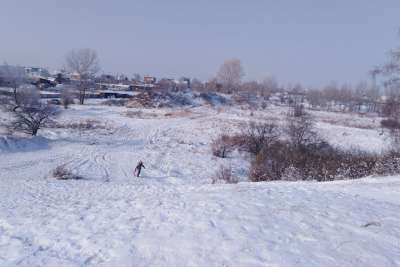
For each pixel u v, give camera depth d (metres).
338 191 9.99
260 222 6.54
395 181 12.29
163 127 44.84
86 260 5.21
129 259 5.13
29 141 29.23
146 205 8.72
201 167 24.75
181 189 12.52
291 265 4.72
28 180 17.34
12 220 7.74
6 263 5.20
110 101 72.81
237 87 106.12
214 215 7.13
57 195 12.01
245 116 57.62
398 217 6.90
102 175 21.27
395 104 21.02
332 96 104.69
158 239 5.88
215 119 52.75
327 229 6.11
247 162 26.75
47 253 5.58
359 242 5.50
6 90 51.41
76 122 44.53
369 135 40.81
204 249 5.35
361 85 105.12
